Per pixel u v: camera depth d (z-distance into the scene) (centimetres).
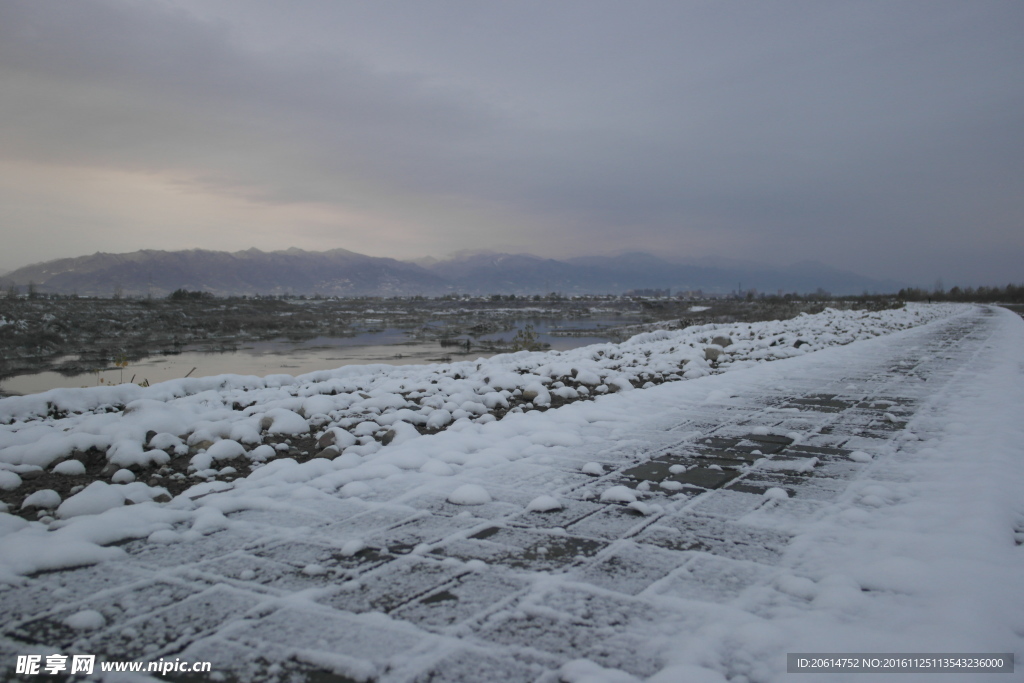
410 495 394
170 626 230
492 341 2933
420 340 3038
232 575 277
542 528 335
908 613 231
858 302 6247
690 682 187
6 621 234
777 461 475
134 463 459
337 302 8525
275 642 218
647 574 274
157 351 2377
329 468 460
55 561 284
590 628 226
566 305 8519
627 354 1279
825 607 238
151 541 317
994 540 298
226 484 416
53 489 416
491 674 197
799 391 822
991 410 647
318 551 304
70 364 1862
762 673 194
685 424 620
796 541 311
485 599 251
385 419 625
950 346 1449
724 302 9262
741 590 256
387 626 229
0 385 1385
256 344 2769
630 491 386
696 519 347
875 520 338
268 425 579
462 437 550
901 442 530
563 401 788
